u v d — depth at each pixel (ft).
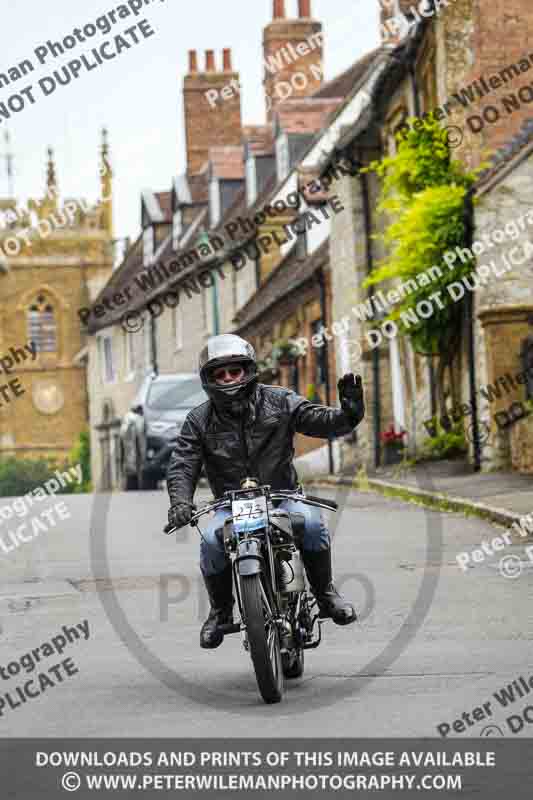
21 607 99.09
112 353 556.51
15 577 119.44
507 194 191.31
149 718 59.00
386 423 259.60
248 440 65.92
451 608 88.58
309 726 55.36
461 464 201.77
